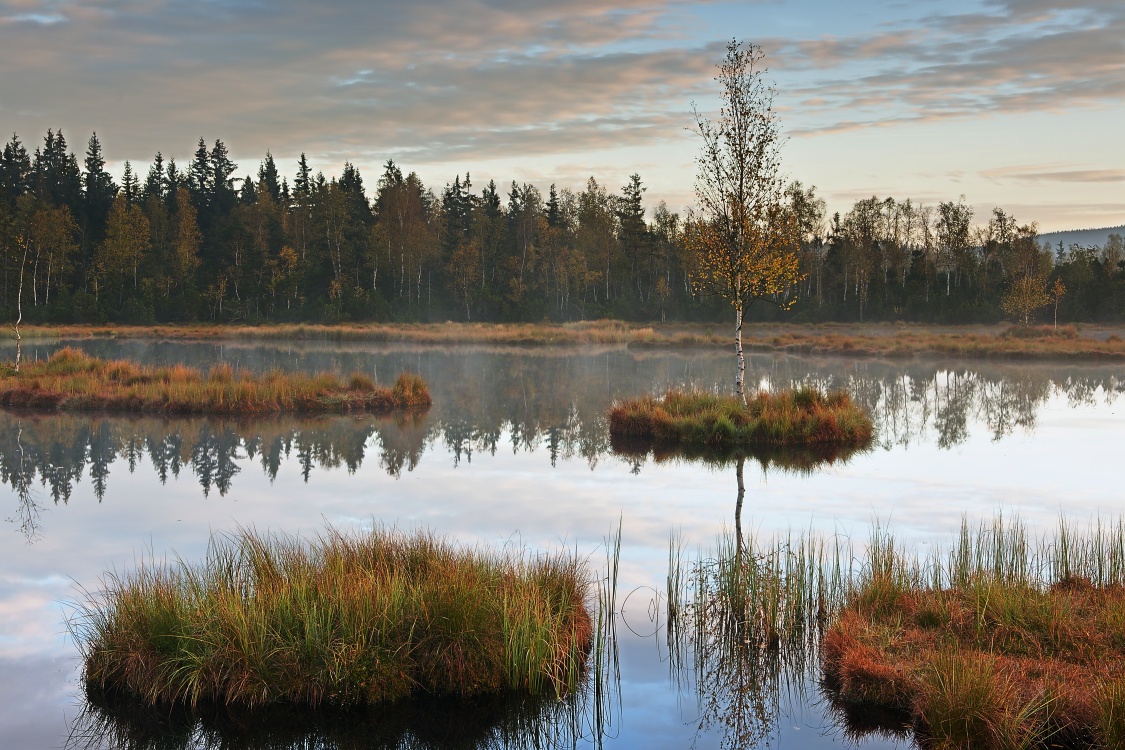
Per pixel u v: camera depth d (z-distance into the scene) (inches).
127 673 285.9
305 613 287.0
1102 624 303.9
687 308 3152.1
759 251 858.8
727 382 1299.2
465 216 4079.7
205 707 274.4
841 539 449.4
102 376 1085.1
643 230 3422.7
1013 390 1188.5
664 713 280.7
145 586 320.8
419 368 1560.0
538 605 304.3
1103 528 471.2
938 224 3513.8
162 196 4239.7
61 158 4362.7
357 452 719.1
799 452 732.0
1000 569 347.3
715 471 647.1
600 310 3125.0
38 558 421.1
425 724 273.9
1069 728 243.8
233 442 761.0
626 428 818.2
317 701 275.1
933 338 2230.6
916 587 352.2
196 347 2089.1
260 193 3690.9
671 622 343.3
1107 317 3038.9
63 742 262.1
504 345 2327.8
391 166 3836.1
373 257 3213.6
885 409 1000.9
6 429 815.7
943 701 249.9
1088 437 813.9
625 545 441.7
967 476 626.5
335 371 1457.9
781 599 346.6
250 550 351.6
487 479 612.4
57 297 2992.1
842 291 3518.7
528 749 265.6
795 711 281.7
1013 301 2504.9
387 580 310.3
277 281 3053.6
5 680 298.7
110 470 635.5
